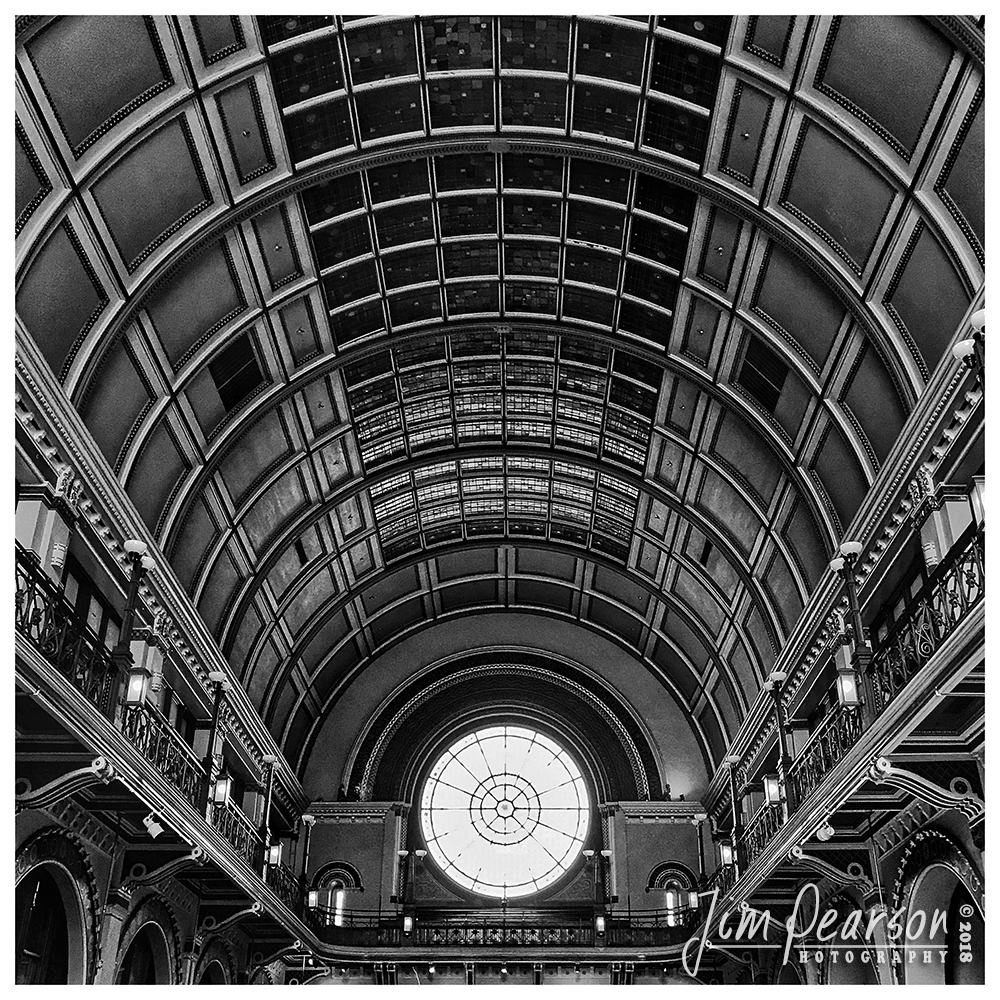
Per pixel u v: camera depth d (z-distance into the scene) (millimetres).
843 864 18984
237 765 25344
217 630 23297
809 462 19859
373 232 20422
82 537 15570
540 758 33719
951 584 14055
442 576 33281
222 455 20734
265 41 16031
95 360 15953
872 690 15617
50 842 16062
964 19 12297
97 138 14547
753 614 25234
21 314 14227
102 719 13648
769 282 18531
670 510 26688
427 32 16891
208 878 22125
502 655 34594
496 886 31891
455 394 25625
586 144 18453
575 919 30969
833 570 18234
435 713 33906
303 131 17672
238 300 19312
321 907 30453
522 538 31625
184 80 15406
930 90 13375
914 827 17078
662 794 32219
